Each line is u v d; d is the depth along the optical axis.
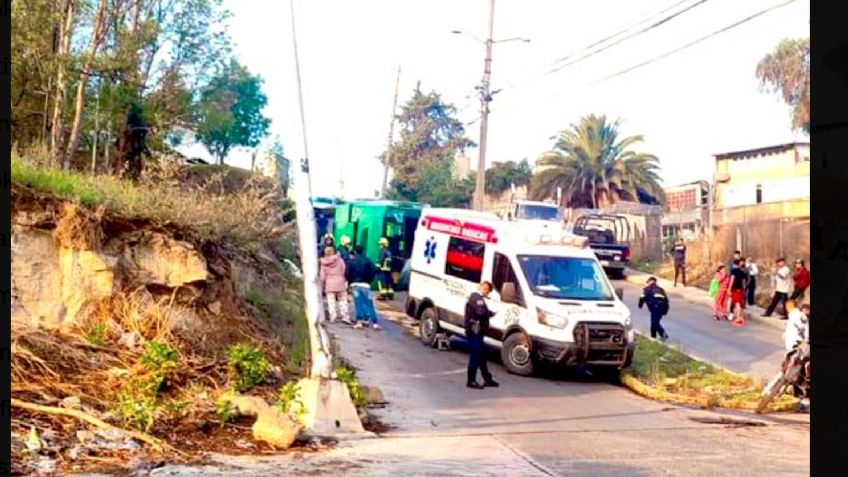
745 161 45.25
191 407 9.99
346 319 21.14
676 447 11.09
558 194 57.38
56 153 14.75
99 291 11.15
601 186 58.47
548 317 16.70
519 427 11.95
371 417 11.79
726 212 37.69
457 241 19.45
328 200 36.91
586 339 16.47
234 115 23.39
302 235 11.36
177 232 12.74
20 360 9.27
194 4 18.31
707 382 16.73
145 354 10.40
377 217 28.70
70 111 16.62
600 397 15.25
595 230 36.62
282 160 20.11
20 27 14.84
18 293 10.38
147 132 18.03
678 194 56.19
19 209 10.62
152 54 17.64
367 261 21.03
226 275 13.83
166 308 11.75
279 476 8.23
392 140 63.25
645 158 57.81
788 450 11.05
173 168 15.00
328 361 10.98
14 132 15.76
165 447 8.67
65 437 8.30
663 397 15.40
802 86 39.84
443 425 11.77
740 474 9.60
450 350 19.33
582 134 58.69
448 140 69.56
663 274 38.22
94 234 11.33
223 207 14.62
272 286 17.48
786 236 32.00
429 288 19.81
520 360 17.05
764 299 29.48
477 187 33.53
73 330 10.62
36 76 15.55
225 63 19.11
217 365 11.45
